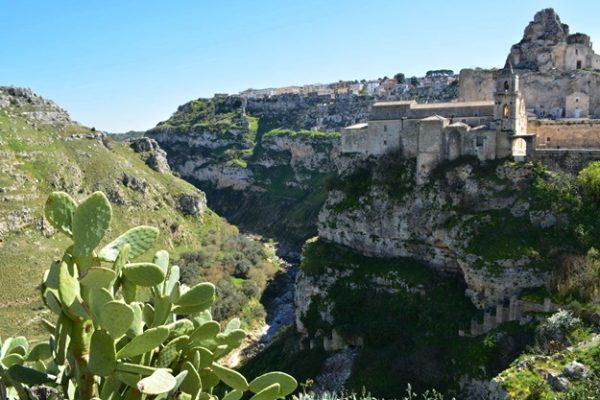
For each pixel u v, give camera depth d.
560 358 36.28
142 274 8.89
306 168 172.62
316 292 65.75
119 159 132.12
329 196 71.94
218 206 185.62
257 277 103.00
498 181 55.31
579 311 42.50
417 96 157.38
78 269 8.70
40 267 83.94
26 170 104.12
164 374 8.52
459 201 57.41
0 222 87.94
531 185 53.66
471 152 58.75
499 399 35.16
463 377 45.81
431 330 53.25
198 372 10.44
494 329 47.66
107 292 8.44
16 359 10.38
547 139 62.03
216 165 194.88
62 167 111.62
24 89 131.62
